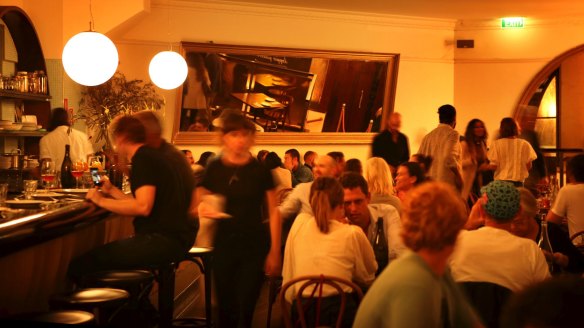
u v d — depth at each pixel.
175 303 6.12
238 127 4.47
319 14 11.96
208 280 4.91
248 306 4.59
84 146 7.54
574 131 14.10
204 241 4.98
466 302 2.16
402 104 12.98
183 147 11.09
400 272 2.03
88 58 6.47
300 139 11.91
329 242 3.75
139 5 9.27
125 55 10.66
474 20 13.37
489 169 8.91
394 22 12.73
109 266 4.00
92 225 4.07
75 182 6.01
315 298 3.71
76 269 3.99
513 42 13.47
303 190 5.47
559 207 5.52
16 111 8.18
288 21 11.75
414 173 5.04
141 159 4.07
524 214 3.84
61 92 8.84
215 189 4.55
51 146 7.27
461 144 9.02
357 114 12.31
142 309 4.47
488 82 13.49
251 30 11.46
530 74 13.53
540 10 12.51
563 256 4.27
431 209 2.05
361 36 12.41
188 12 11.02
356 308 3.69
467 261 3.10
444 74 13.42
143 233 4.12
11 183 6.23
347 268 3.73
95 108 9.63
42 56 8.42
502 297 3.04
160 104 10.44
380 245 4.23
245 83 11.38
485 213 3.22
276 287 6.12
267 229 4.61
